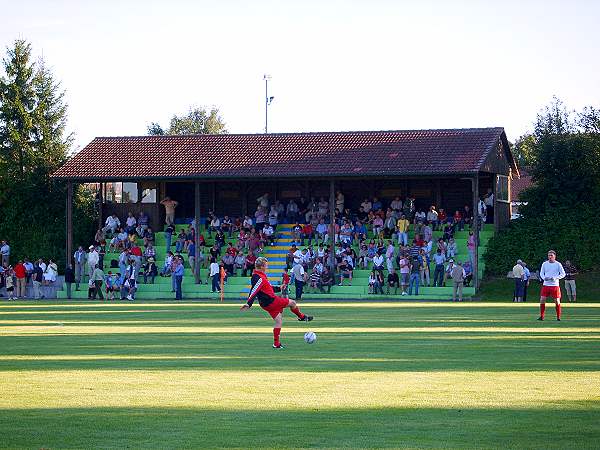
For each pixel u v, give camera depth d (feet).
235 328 86.74
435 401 41.98
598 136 192.34
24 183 212.23
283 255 182.70
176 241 188.55
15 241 204.54
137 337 75.97
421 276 168.25
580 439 34.53
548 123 201.77
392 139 187.11
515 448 33.27
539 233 173.58
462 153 176.76
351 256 172.14
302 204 196.03
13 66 239.91
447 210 192.24
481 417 38.47
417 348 65.00
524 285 152.25
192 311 120.37
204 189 203.51
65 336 77.25
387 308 127.44
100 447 33.71
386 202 195.00
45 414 39.47
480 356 59.41
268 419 38.32
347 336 76.07
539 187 190.39
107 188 202.18
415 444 33.94
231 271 178.19
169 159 190.39
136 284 174.40
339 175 175.63
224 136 198.49
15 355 61.05
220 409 40.40
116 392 44.75
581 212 180.96
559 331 80.94
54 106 242.37
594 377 48.98
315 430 36.27
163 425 37.27
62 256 201.05
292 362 56.39
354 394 43.93
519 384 46.62
